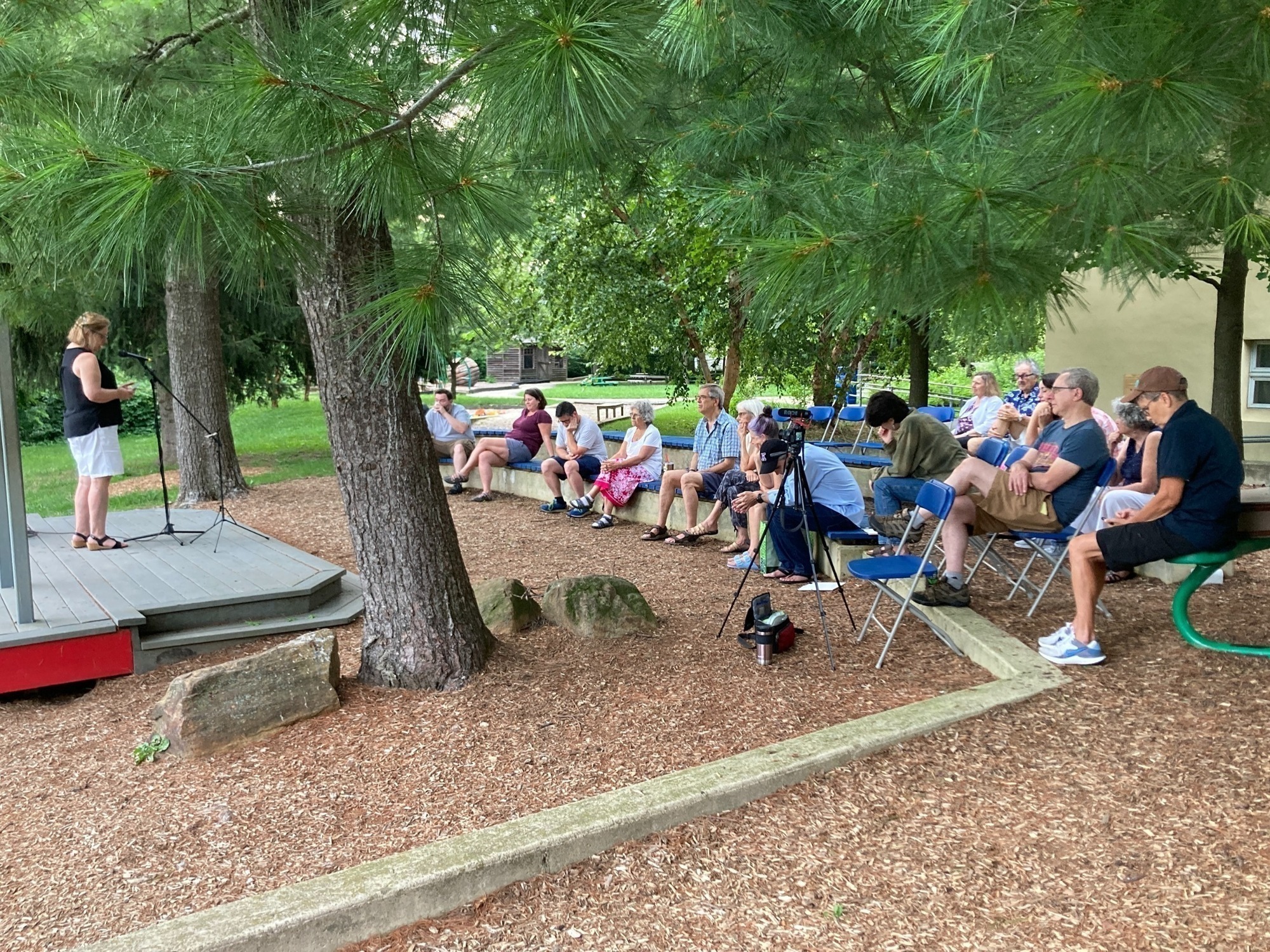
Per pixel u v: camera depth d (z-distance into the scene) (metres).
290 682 3.88
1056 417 6.15
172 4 5.91
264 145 2.55
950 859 2.76
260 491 10.54
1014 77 2.64
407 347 2.57
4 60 3.09
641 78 2.51
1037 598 4.88
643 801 2.99
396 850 2.89
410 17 2.50
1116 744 3.37
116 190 2.27
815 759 3.25
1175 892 2.54
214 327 9.95
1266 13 2.15
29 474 15.27
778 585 5.97
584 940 2.50
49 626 4.73
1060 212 2.61
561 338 14.38
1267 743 3.24
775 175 4.85
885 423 6.23
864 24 3.68
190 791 3.36
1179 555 3.88
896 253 2.59
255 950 2.40
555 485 8.96
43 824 3.22
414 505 4.12
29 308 5.25
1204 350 10.74
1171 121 2.21
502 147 2.68
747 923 2.53
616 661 4.46
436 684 4.13
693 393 25.66
